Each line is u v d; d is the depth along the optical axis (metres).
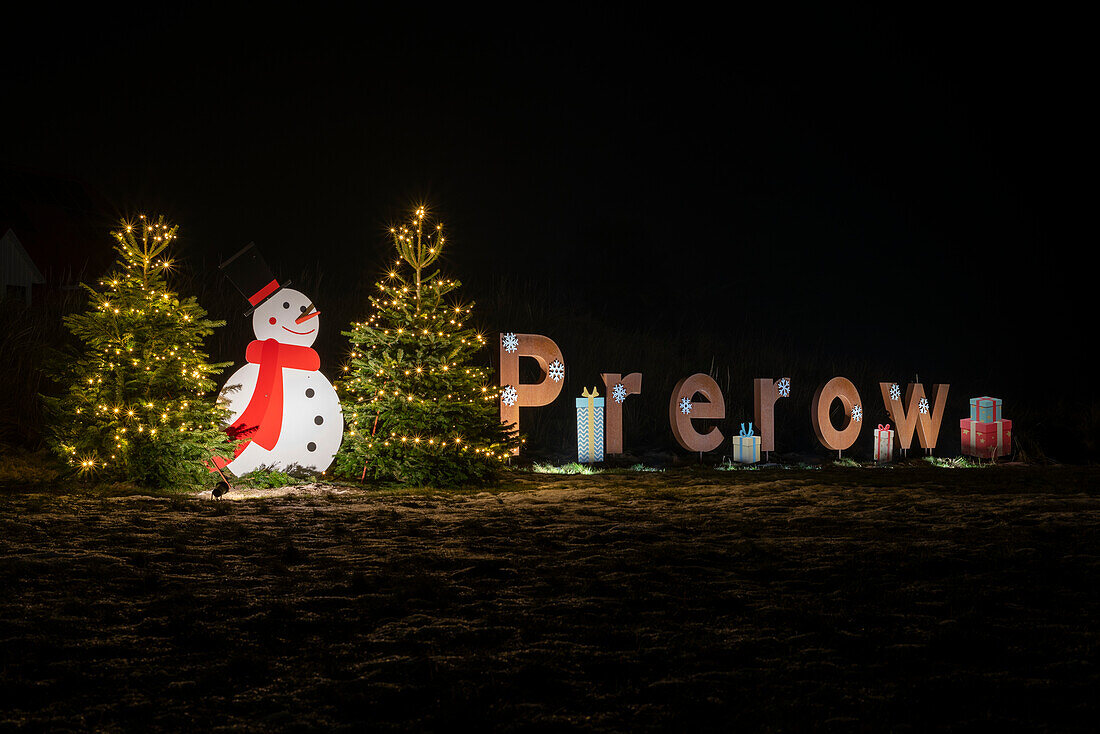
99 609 5.00
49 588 5.44
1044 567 6.25
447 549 7.00
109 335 11.41
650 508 9.82
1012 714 3.62
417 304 13.12
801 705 3.69
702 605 5.27
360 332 13.07
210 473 11.37
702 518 8.95
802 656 4.33
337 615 4.98
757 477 14.71
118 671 4.05
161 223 11.89
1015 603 5.35
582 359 22.23
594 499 10.88
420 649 4.39
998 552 6.79
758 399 18.44
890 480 14.10
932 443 20.61
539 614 5.04
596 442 16.84
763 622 4.91
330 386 12.34
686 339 27.33
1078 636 4.66
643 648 4.45
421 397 12.71
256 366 11.95
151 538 7.22
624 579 5.90
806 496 11.21
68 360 11.23
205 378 11.88
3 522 7.73
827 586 5.77
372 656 4.30
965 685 3.94
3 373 14.63
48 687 3.82
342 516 8.88
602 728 3.46
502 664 4.17
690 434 17.58
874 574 6.08
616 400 17.06
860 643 4.54
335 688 3.85
